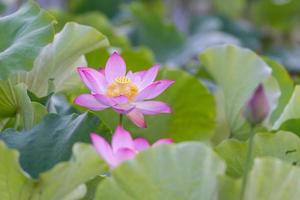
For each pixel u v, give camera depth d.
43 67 2.51
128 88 2.26
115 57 2.31
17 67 2.34
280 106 2.98
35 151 2.29
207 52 2.84
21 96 2.44
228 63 2.77
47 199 2.04
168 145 1.95
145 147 2.09
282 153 2.31
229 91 2.77
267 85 2.77
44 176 1.99
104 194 1.97
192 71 4.72
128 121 2.82
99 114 2.74
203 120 3.08
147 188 1.95
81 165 2.00
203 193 1.97
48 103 2.54
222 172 1.97
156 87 2.25
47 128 2.33
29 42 2.39
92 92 2.28
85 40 2.53
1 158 1.99
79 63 2.61
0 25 2.49
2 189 2.04
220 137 3.10
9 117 2.55
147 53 3.76
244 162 2.32
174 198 1.96
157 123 2.97
